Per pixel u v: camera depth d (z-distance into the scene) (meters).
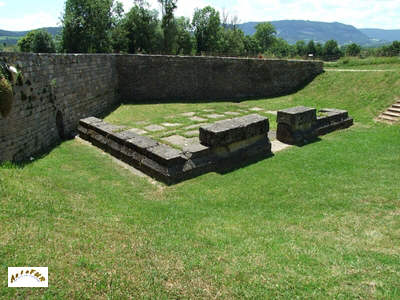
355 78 17.58
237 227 5.07
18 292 2.98
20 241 3.77
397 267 3.85
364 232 4.90
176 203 6.10
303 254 4.18
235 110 15.67
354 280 3.60
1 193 5.00
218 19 46.84
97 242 4.13
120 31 36.94
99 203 5.71
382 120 12.82
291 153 9.37
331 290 3.40
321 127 11.34
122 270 3.56
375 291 3.39
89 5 34.00
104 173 7.66
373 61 23.61
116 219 5.05
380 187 6.73
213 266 3.82
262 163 8.58
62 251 3.74
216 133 7.96
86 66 13.70
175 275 3.58
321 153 9.29
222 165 8.20
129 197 6.30
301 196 6.40
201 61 18.77
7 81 7.47
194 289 3.35
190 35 46.28
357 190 6.60
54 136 10.63
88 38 34.62
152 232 4.71
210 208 5.91
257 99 18.91
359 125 12.74
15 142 8.11
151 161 7.64
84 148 9.83
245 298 3.26
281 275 3.67
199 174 7.71
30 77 9.02
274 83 20.05
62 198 5.52
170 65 18.44
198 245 4.38
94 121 11.02
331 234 4.85
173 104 17.25
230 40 52.59
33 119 9.13
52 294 3.03
